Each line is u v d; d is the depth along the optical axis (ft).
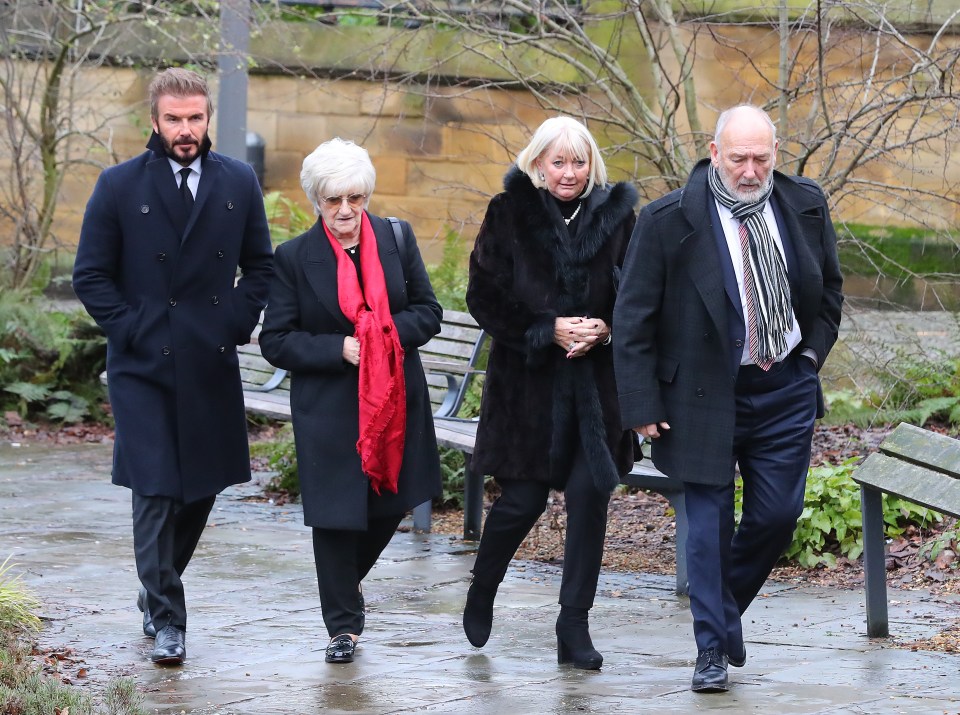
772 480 56.08
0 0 162.91
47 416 140.46
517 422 60.34
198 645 63.10
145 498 61.72
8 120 161.48
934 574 75.51
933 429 108.78
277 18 173.99
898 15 106.93
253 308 64.44
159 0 162.40
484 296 60.23
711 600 55.11
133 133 182.19
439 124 156.15
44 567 79.20
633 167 115.55
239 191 63.87
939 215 112.16
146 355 62.13
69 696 51.34
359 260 62.39
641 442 83.56
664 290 56.49
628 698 53.52
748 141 54.24
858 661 59.00
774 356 55.26
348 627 60.49
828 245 56.70
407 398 62.23
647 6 115.44
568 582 59.36
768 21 111.86
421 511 92.89
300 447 61.21
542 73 121.19
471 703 53.06
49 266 166.09
